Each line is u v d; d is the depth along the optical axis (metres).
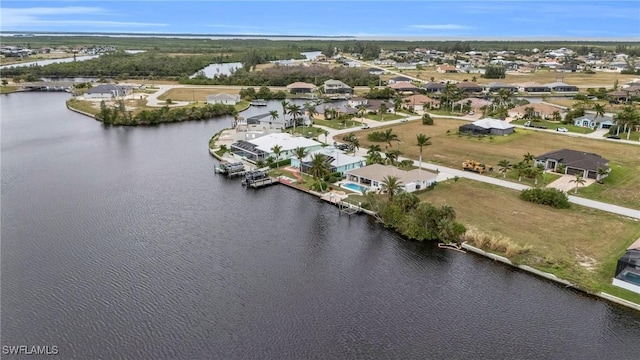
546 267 66.50
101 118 181.88
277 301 60.34
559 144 138.62
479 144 139.00
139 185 105.38
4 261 70.12
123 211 89.88
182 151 136.50
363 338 53.34
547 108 182.38
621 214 84.44
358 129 160.75
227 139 148.50
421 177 98.75
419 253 73.12
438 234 76.38
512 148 134.12
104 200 95.75
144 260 70.62
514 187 99.69
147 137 155.25
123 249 74.12
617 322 55.44
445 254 72.62
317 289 63.16
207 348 51.66
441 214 77.06
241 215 88.25
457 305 59.38
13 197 97.19
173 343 52.47
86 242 76.56
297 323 55.91
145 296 61.31
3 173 113.81
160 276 66.19
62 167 119.50
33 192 100.38
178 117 184.75
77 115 195.00
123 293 61.97
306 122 168.00
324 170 97.69
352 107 189.75
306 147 126.62
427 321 56.28
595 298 59.97
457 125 168.38
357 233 80.56
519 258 68.94
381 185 95.25
